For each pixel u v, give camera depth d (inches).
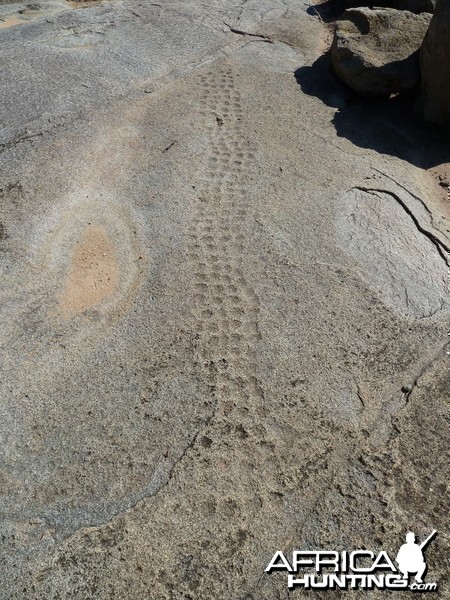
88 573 69.6
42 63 161.5
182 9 199.9
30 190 120.7
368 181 129.6
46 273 105.3
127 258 108.9
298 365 93.1
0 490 76.7
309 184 127.5
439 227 120.2
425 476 80.7
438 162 139.0
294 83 163.2
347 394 89.8
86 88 152.5
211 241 112.6
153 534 73.0
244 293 103.5
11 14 197.6
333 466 81.2
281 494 77.7
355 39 156.3
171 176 126.6
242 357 93.7
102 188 122.6
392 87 149.9
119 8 200.5
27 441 81.7
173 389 88.4
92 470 78.9
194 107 149.3
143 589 68.5
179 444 82.0
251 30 190.2
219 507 75.9
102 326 97.0
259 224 116.8
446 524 76.2
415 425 86.7
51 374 89.7
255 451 81.9
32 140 133.4
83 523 73.9
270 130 143.2
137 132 138.9
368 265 110.7
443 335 99.6
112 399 86.7
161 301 101.2
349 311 101.9
